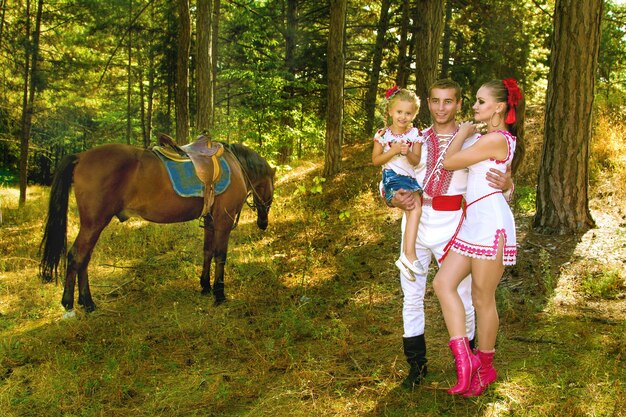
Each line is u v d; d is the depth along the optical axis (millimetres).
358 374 4254
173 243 8664
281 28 20125
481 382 3709
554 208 6871
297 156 17109
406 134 3670
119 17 17703
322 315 5555
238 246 8344
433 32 11906
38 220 12211
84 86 18031
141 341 5016
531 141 10211
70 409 3973
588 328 4727
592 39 6559
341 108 12023
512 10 16250
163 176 5941
